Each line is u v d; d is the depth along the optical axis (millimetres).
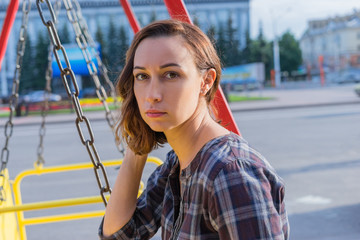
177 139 905
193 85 845
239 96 31562
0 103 38625
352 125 12375
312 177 5953
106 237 1087
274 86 49438
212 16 56969
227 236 766
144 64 834
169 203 988
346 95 27125
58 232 4301
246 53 56531
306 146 8805
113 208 1076
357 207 4609
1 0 48844
